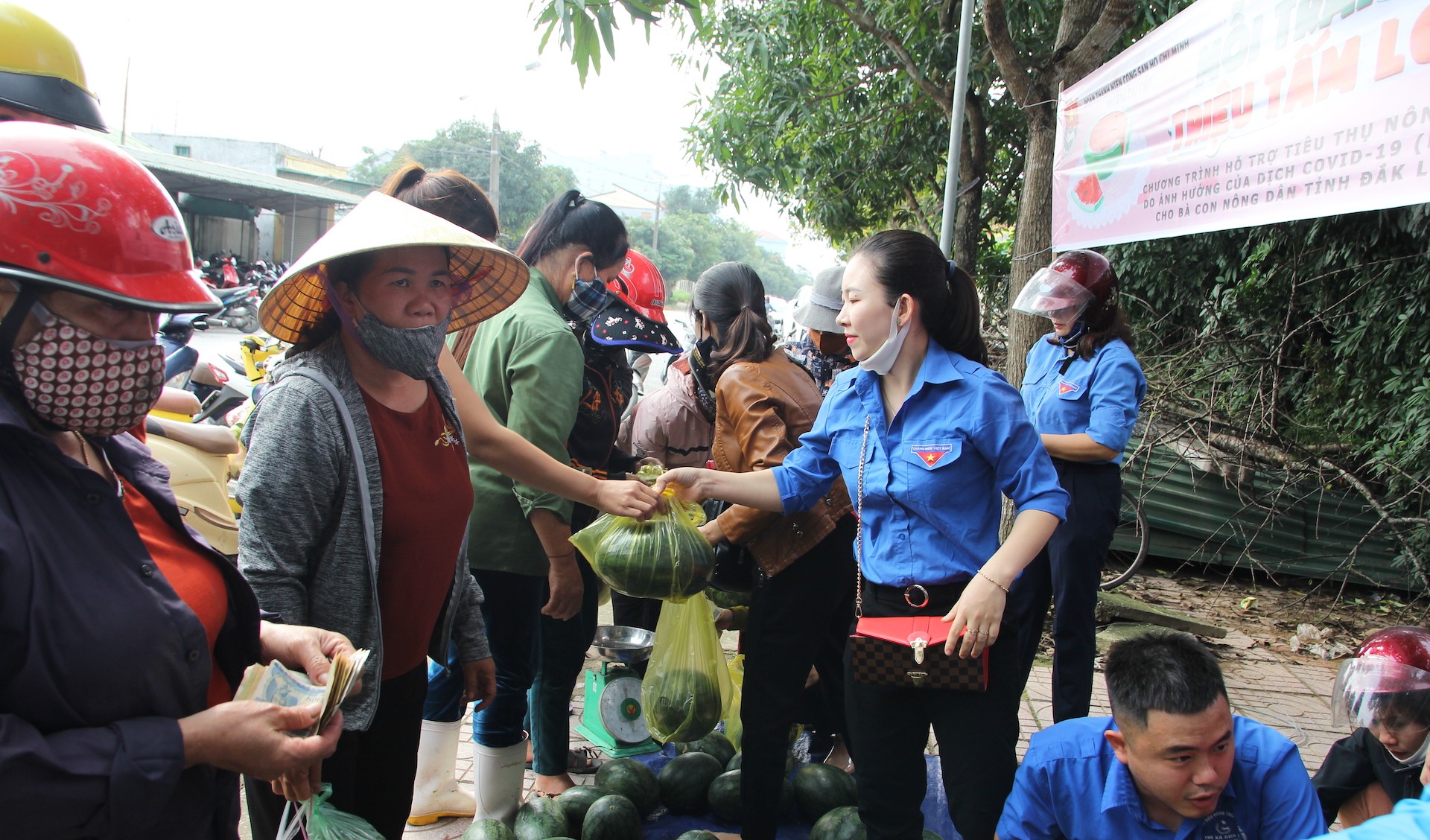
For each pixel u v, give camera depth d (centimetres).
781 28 910
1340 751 211
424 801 304
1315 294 716
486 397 282
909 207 1172
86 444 137
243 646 154
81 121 221
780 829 305
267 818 198
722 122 934
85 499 125
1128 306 866
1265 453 678
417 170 252
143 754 121
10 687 117
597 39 320
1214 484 685
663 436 396
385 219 186
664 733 315
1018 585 369
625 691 359
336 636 170
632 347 297
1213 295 763
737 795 302
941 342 230
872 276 221
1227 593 670
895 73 925
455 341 275
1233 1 347
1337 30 294
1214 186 363
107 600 123
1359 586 680
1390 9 271
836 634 322
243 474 185
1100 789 193
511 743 289
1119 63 431
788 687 274
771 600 273
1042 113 514
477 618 243
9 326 116
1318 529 677
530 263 307
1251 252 749
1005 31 496
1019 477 218
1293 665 531
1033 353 418
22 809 113
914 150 986
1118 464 378
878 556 232
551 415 269
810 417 284
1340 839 130
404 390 207
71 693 120
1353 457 688
